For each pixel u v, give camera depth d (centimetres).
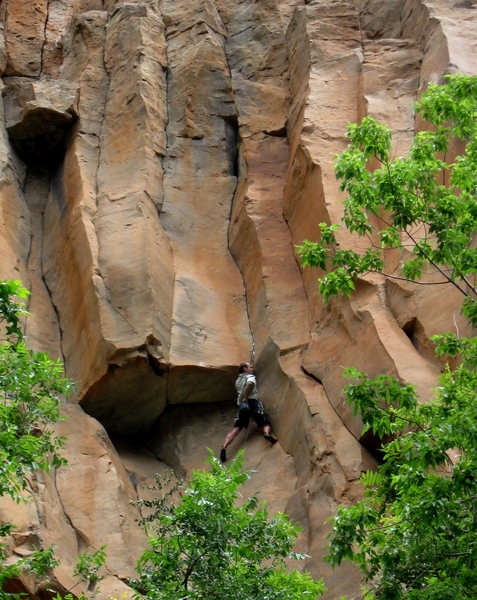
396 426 1420
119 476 1945
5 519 1730
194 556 1358
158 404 2141
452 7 2450
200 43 2645
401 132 2223
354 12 2597
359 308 1983
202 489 1382
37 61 2750
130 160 2417
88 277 2191
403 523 1333
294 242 2259
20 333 1462
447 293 1886
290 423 1998
